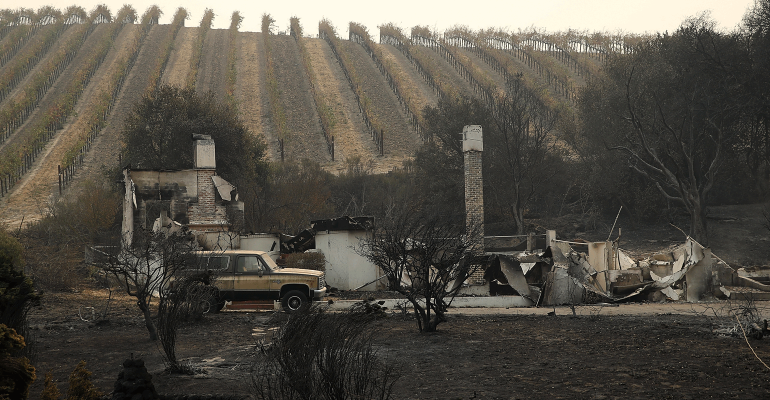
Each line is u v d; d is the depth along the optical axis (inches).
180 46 4552.2
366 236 876.0
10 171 2033.7
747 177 1603.1
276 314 559.5
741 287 731.4
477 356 340.2
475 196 924.6
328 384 207.8
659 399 236.8
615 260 798.5
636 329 445.4
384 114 3299.7
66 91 3289.9
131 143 1616.6
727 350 347.6
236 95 3523.6
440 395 246.8
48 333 454.6
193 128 1518.2
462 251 474.0
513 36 4377.5
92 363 331.9
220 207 938.1
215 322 516.4
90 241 1147.3
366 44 4645.7
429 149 1763.0
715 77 1343.5
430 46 4817.9
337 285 874.1
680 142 1238.3
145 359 344.2
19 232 1133.7
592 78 3088.1
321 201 1557.6
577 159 1882.4
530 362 320.5
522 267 744.3
